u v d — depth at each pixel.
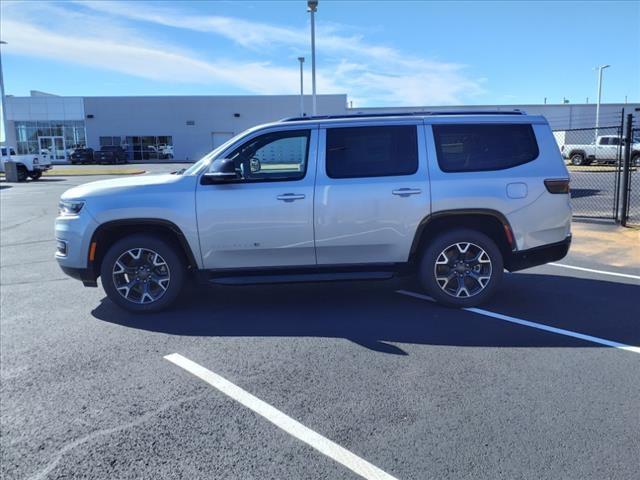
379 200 5.51
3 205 17.70
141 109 52.44
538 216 5.62
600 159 33.25
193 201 5.50
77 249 5.59
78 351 4.73
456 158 5.66
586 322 5.30
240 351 4.66
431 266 5.69
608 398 3.67
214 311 5.87
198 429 3.37
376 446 3.14
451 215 5.61
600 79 45.75
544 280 7.01
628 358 4.38
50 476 2.92
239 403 3.70
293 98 52.59
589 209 14.37
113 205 5.50
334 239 5.56
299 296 6.42
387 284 6.90
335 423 3.41
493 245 5.66
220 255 5.59
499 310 5.73
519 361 4.34
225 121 53.00
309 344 4.80
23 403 3.76
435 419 3.43
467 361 4.36
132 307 5.73
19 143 52.31
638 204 15.30
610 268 7.65
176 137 53.00
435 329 5.16
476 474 2.85
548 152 5.73
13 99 51.66
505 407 3.57
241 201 5.49
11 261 8.97
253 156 5.66
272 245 5.56
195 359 4.50
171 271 5.67
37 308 6.14
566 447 3.08
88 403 3.75
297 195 5.49
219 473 2.91
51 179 31.61
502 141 5.72
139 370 4.29
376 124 5.65
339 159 5.60
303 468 2.94
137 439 3.27
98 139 52.62
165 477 2.89
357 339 4.91
